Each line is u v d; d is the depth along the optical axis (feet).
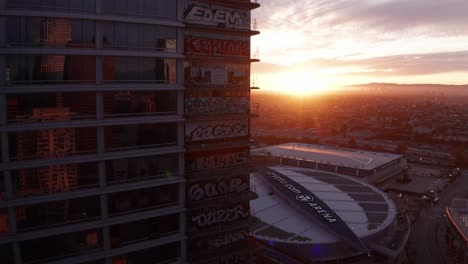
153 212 152.97
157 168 154.30
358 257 301.84
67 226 137.90
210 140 166.50
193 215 163.53
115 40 142.31
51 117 134.72
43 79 132.87
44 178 134.82
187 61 158.81
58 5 133.80
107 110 143.13
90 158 139.85
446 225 422.41
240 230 177.27
